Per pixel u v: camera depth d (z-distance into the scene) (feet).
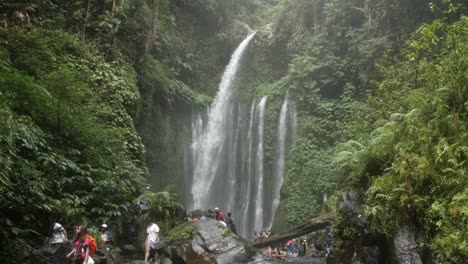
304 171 67.10
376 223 23.95
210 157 81.82
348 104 67.97
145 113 64.80
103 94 45.37
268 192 75.82
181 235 36.37
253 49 93.25
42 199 27.94
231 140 84.74
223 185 81.56
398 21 62.39
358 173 28.14
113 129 40.81
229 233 37.27
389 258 23.61
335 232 29.25
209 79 91.61
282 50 89.86
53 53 43.01
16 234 25.23
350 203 28.68
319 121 70.95
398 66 49.57
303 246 53.88
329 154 66.23
